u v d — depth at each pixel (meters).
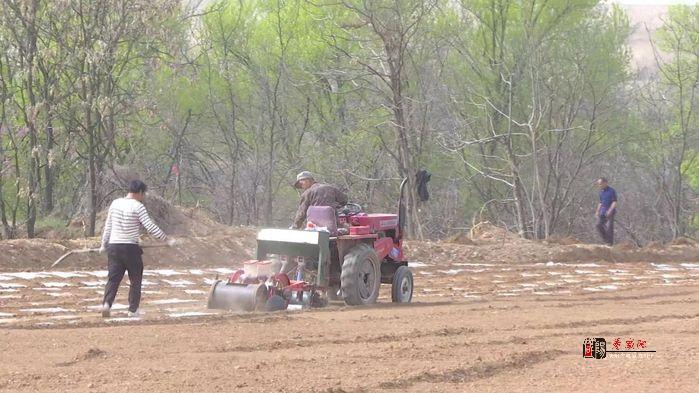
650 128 65.00
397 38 48.25
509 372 12.83
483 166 57.34
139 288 19.45
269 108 60.16
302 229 22.67
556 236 58.75
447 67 58.66
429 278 30.77
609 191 45.44
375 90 51.91
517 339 15.72
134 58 46.81
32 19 41.59
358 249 22.03
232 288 20.48
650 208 70.50
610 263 39.28
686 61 64.50
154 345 14.83
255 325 17.33
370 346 14.98
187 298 23.50
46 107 42.91
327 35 56.28
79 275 28.25
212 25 60.31
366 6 48.16
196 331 16.45
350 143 59.31
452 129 59.06
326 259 21.36
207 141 63.72
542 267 35.72
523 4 57.75
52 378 11.88
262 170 61.06
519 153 60.75
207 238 35.50
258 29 61.00
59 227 43.88
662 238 71.44
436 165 61.41
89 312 20.23
